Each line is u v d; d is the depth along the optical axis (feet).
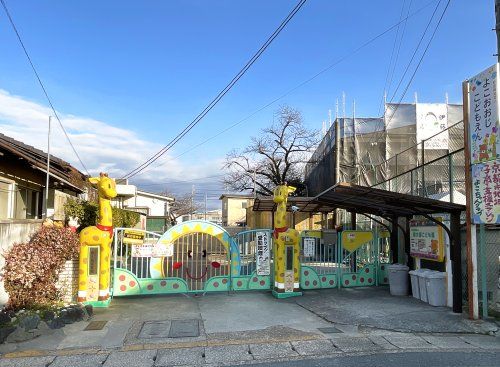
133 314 29.22
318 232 39.91
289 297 34.94
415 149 74.02
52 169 43.52
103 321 27.30
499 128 25.23
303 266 38.68
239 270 37.14
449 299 31.12
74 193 57.88
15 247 27.14
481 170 26.61
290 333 24.62
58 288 30.96
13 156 36.63
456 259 29.12
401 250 42.45
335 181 84.58
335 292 37.42
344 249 40.22
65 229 30.89
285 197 36.24
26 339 22.90
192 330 25.32
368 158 83.10
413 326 25.88
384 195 29.60
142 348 22.07
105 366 19.54
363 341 23.04
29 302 26.35
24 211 42.75
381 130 85.92
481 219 26.50
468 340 23.38
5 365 19.62
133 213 70.85
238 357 20.67
